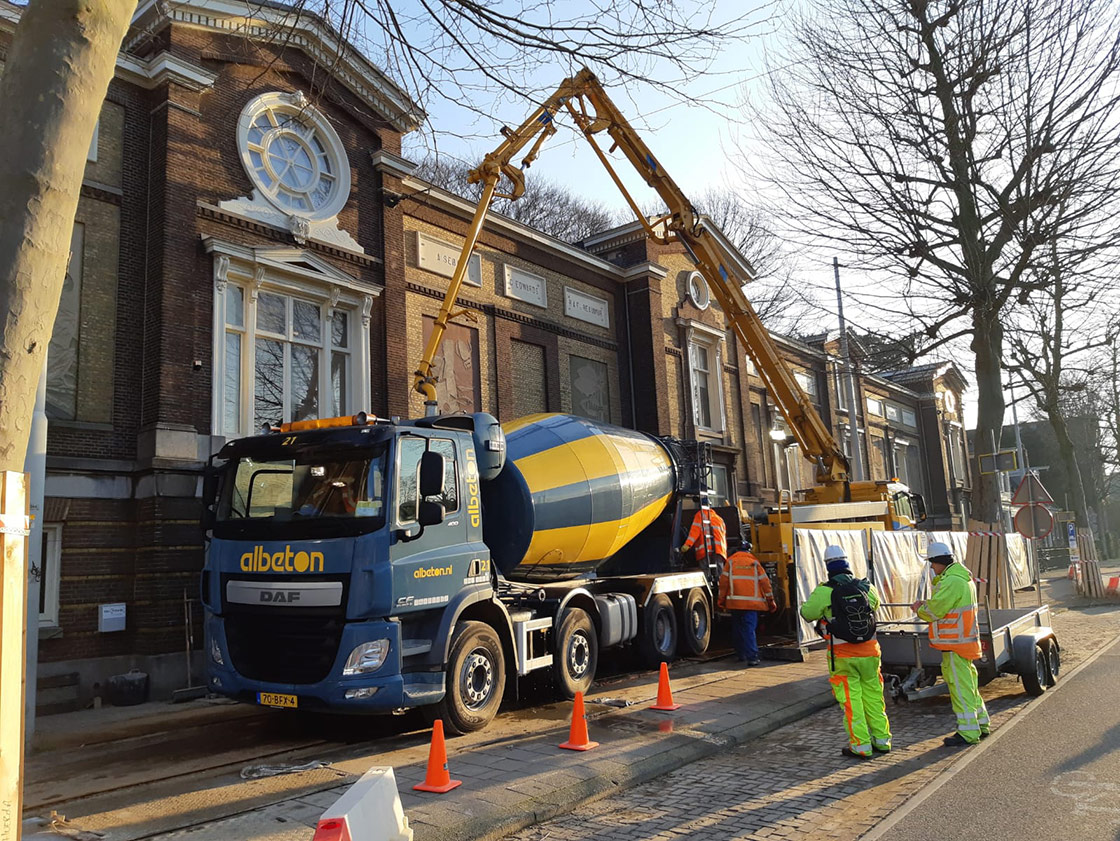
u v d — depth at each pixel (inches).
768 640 574.9
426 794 240.2
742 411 1085.1
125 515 459.5
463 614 335.9
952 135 605.9
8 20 443.2
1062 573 1581.0
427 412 427.8
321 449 310.5
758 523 599.5
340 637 287.7
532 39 258.1
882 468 1571.1
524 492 387.5
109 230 483.2
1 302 129.3
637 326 922.1
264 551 304.8
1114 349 1066.1
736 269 1077.8
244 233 531.8
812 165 655.8
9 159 134.3
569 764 270.8
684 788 255.3
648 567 530.0
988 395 661.9
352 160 614.2
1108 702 350.0
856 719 280.8
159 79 503.8
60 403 450.0
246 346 525.7
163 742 331.0
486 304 746.8
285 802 237.6
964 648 292.5
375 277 616.4
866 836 203.0
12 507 110.3
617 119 530.0
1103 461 1914.4
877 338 717.9
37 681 377.4
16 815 106.3
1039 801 224.8
